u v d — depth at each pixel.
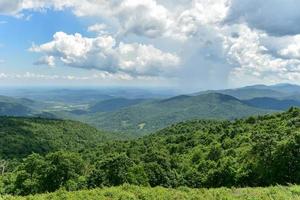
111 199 36.59
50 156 72.94
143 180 69.12
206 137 130.50
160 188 40.62
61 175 69.56
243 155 77.00
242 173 69.06
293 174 63.16
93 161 115.69
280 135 82.25
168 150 127.38
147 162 80.00
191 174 78.56
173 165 87.94
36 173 70.88
